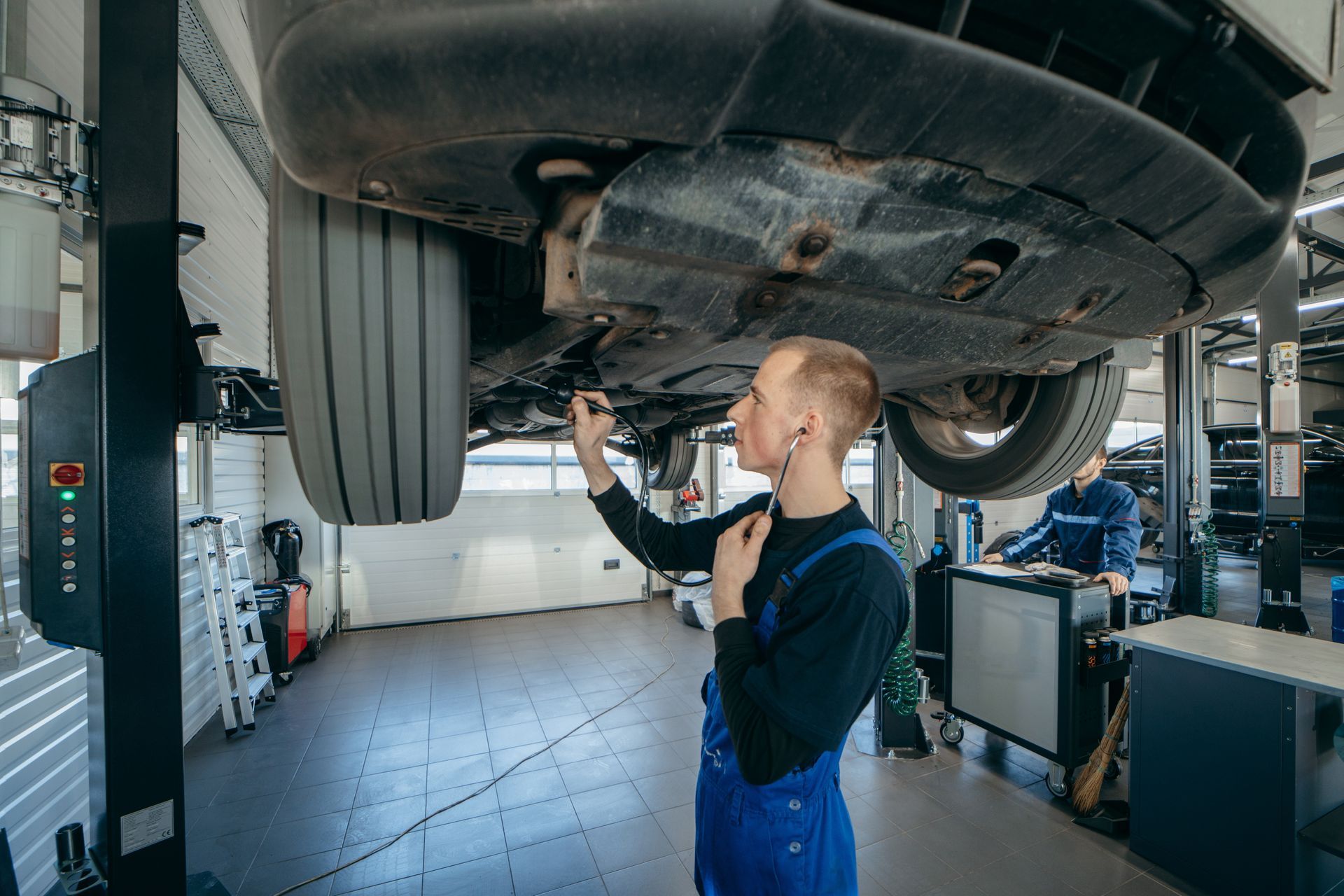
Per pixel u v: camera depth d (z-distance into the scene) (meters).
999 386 1.85
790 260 0.71
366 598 5.56
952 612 3.07
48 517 1.03
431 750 3.08
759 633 0.83
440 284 0.90
